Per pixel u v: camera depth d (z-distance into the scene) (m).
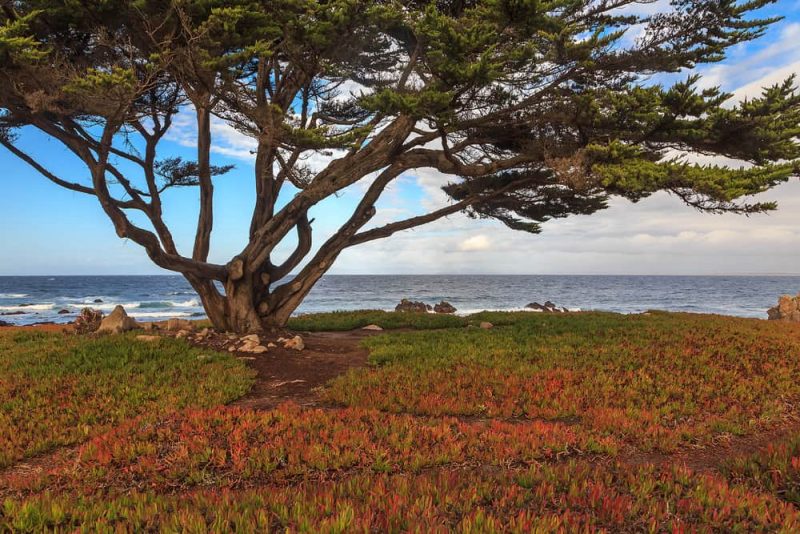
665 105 12.48
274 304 18.22
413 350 15.01
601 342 15.91
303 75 16.17
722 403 9.94
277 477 6.04
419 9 14.14
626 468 5.93
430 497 4.68
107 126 12.27
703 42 14.02
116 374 11.69
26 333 17.70
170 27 11.85
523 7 10.64
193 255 17.84
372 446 6.74
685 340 16.06
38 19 12.23
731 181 10.86
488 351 14.62
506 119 14.85
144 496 5.15
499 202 18.84
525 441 7.12
